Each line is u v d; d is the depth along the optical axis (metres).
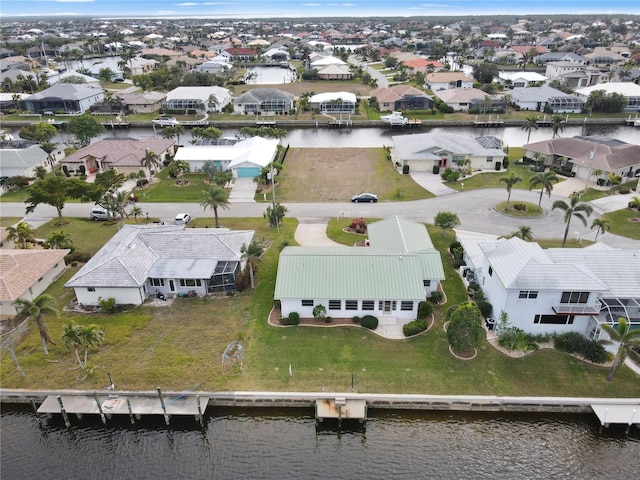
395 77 179.50
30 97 133.25
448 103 133.25
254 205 73.12
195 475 33.12
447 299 49.22
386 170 88.12
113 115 132.62
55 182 64.44
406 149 88.19
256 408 37.88
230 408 37.91
